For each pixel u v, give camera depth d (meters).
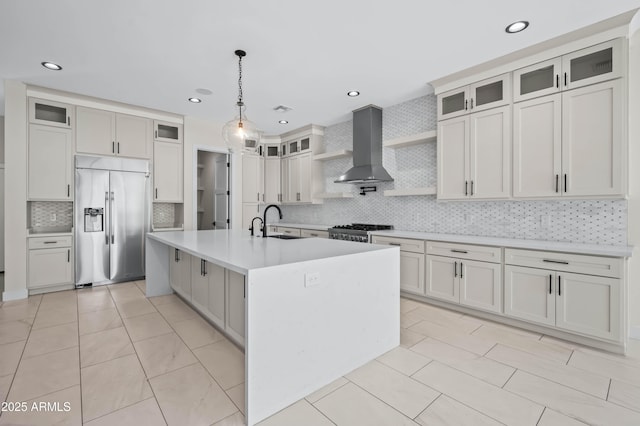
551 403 1.70
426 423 1.54
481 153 3.17
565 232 2.87
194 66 3.11
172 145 4.79
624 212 2.55
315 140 5.48
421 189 3.79
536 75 2.83
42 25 2.39
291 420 1.58
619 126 2.35
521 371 2.04
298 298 1.75
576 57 2.55
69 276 3.90
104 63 3.04
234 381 1.92
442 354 2.29
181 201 4.87
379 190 4.64
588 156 2.50
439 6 2.18
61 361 2.14
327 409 1.66
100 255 4.13
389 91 3.82
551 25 2.40
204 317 2.97
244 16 2.29
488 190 3.12
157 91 3.79
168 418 1.57
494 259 2.86
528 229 3.12
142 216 4.45
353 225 4.65
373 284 2.21
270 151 6.29
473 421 1.56
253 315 1.56
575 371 2.04
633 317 2.53
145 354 2.26
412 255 3.55
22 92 3.53
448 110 3.52
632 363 2.14
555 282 2.50
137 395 1.76
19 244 3.55
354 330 2.07
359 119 4.47
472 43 2.68
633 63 2.50
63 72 3.25
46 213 4.11
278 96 3.98
